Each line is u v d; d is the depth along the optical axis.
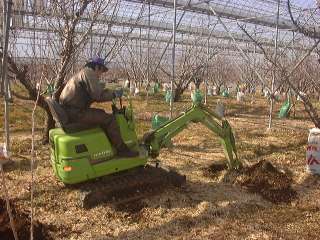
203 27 23.72
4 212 5.55
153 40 26.00
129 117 6.93
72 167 6.48
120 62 30.06
